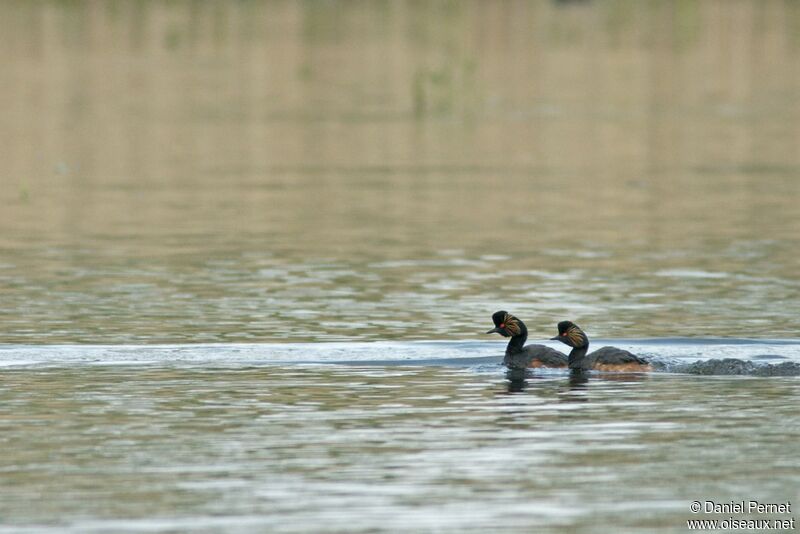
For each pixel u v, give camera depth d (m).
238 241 25.58
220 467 12.50
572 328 16.56
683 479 12.11
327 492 11.81
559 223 27.27
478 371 16.30
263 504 11.52
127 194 30.48
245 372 16.25
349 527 10.99
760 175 32.66
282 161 34.88
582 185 31.62
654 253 24.41
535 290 21.56
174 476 12.26
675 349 17.42
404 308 20.28
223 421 14.02
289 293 21.36
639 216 27.92
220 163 34.59
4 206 29.12
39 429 13.75
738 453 12.82
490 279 22.39
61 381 15.79
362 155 35.88
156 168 33.84
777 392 15.05
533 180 32.31
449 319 19.55
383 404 14.70
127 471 12.40
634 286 21.81
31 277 22.53
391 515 11.25
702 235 25.95
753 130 39.41
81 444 13.25
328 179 32.47
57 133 38.66
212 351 17.39
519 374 16.11
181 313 19.92
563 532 10.91
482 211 28.53
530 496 11.70
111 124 40.12
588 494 11.74
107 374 16.16
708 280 22.17
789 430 13.53
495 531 10.92
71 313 19.94
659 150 36.44
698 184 31.61
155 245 25.20
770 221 27.23
